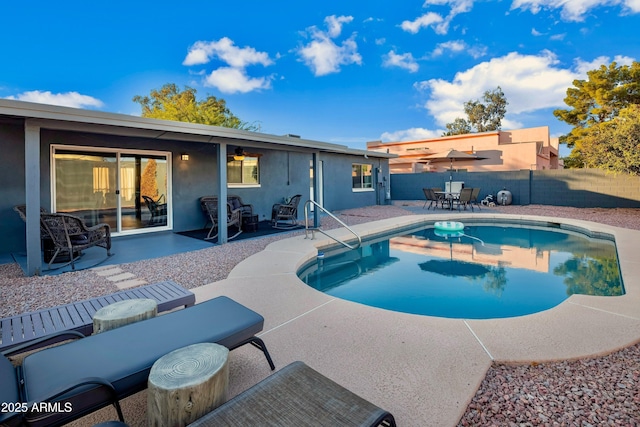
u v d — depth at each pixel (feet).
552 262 20.10
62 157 22.67
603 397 6.61
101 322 7.47
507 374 7.39
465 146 75.92
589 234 27.89
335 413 4.83
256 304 11.54
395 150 86.43
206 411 5.25
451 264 20.02
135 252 20.63
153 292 10.73
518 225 34.17
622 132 33.86
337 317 10.39
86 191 23.84
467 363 7.67
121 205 25.57
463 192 41.57
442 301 14.01
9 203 20.29
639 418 6.04
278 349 8.45
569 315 10.18
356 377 7.20
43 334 7.50
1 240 20.10
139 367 5.69
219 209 22.93
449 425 5.83
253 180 34.58
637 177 39.88
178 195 28.48
